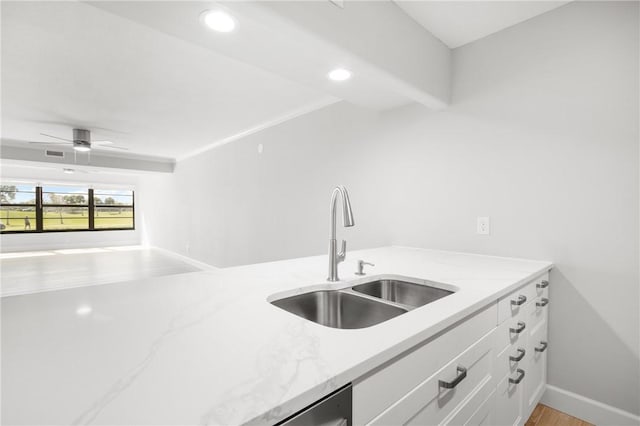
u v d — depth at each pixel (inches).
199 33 55.8
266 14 46.9
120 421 17.7
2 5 72.7
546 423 66.1
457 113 86.0
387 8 66.8
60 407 18.9
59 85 119.5
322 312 52.2
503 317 51.0
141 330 31.4
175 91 125.3
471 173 83.5
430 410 34.4
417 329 32.1
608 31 63.5
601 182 64.4
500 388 50.3
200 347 27.7
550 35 70.8
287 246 153.0
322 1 54.1
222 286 49.4
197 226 248.4
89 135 187.5
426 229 93.5
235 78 113.3
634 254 61.1
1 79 114.0
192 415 18.4
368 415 26.9
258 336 30.1
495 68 79.1
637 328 61.1
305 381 22.3
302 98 130.3
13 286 188.1
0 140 213.2
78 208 378.0
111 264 260.8
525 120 74.4
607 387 64.5
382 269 64.9
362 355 26.4
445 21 74.7
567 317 69.1
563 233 69.3
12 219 344.5
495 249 79.4
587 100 65.9
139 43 90.1
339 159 124.2
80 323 33.2
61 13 76.2
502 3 68.3
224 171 208.5
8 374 22.8
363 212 113.0
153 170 286.5
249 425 18.3
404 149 99.2
